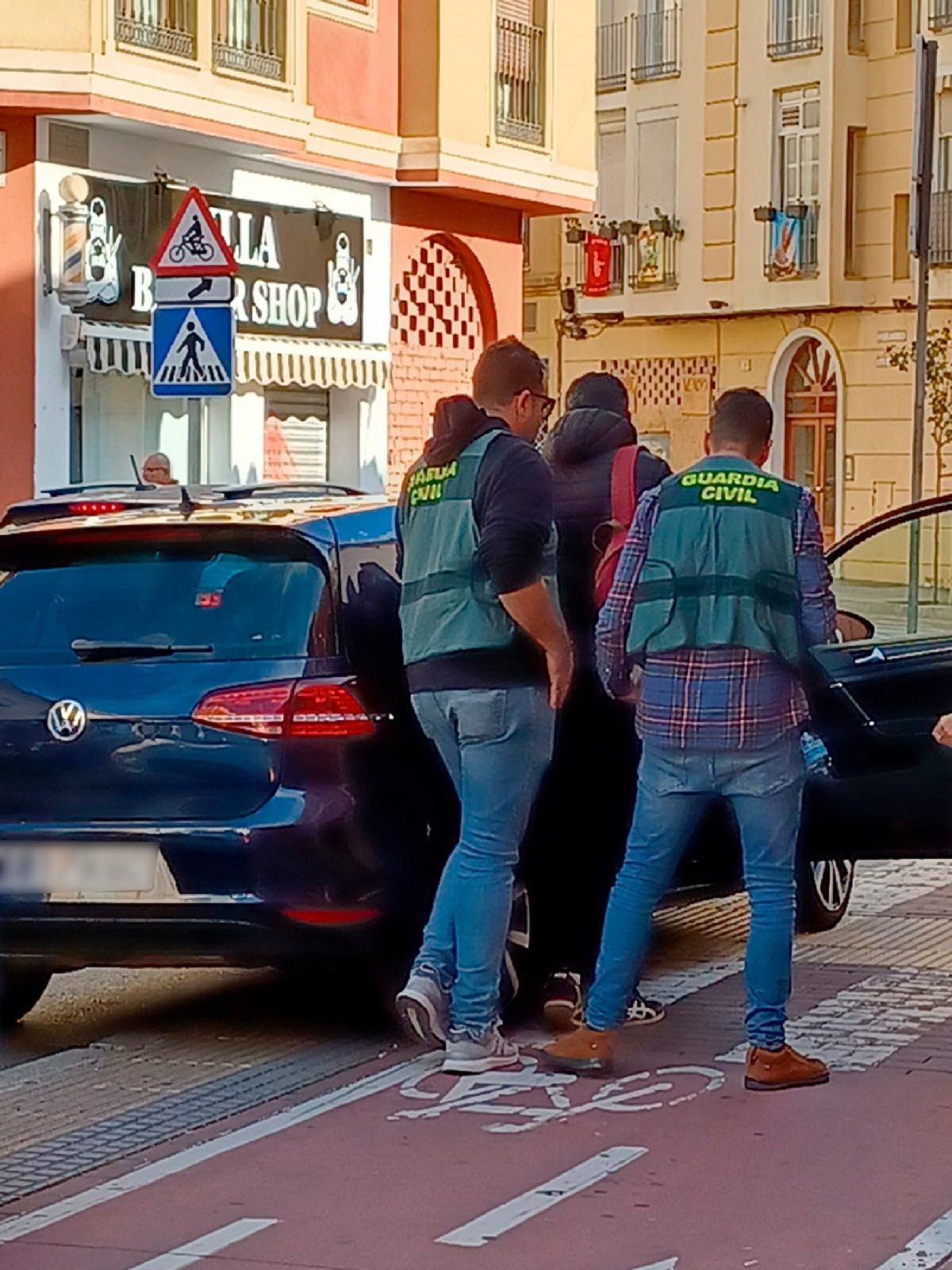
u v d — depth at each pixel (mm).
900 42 39125
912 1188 5746
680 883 8070
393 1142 6301
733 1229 5434
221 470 21750
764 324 41156
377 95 22969
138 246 20156
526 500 6809
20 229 19109
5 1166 6160
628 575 6801
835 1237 5352
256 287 21438
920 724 8234
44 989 8211
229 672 7219
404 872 7301
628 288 42656
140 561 7508
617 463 7852
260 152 21188
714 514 6691
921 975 8562
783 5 40156
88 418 20359
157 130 19922
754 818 6750
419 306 24344
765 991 6793
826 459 40594
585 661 7781
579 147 25734
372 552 7566
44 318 19250
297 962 7375
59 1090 7086
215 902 7105
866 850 8359
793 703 6719
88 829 7219
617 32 42906
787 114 40250
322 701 7152
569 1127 6414
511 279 25703
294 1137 6379
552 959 7785
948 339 38375
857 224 39781
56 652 7414
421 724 7129
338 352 22641
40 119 19141
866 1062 7129
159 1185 5934
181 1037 7855
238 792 7156
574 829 7766
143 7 19484
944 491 38562
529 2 25047
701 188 41562
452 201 24578
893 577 8648
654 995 8242
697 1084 6871
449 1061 7070
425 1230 5488
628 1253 5270
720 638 6637
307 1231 5500
